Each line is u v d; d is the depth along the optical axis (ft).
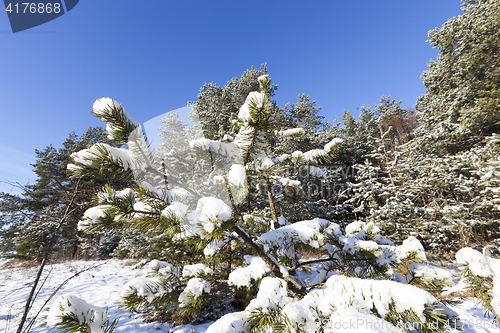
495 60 31.68
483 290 2.73
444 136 33.01
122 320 13.35
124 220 3.27
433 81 47.34
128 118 3.01
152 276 5.36
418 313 2.30
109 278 22.31
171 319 12.93
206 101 29.37
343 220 31.35
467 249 3.03
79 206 9.63
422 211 23.44
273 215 7.91
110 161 2.82
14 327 12.09
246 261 5.52
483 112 28.14
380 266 4.88
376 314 2.44
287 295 3.62
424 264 4.42
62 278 22.26
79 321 2.59
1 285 20.10
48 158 45.93
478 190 22.68
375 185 25.89
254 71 49.93
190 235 3.57
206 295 4.63
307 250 5.48
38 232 22.25
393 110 77.92
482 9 33.63
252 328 3.29
